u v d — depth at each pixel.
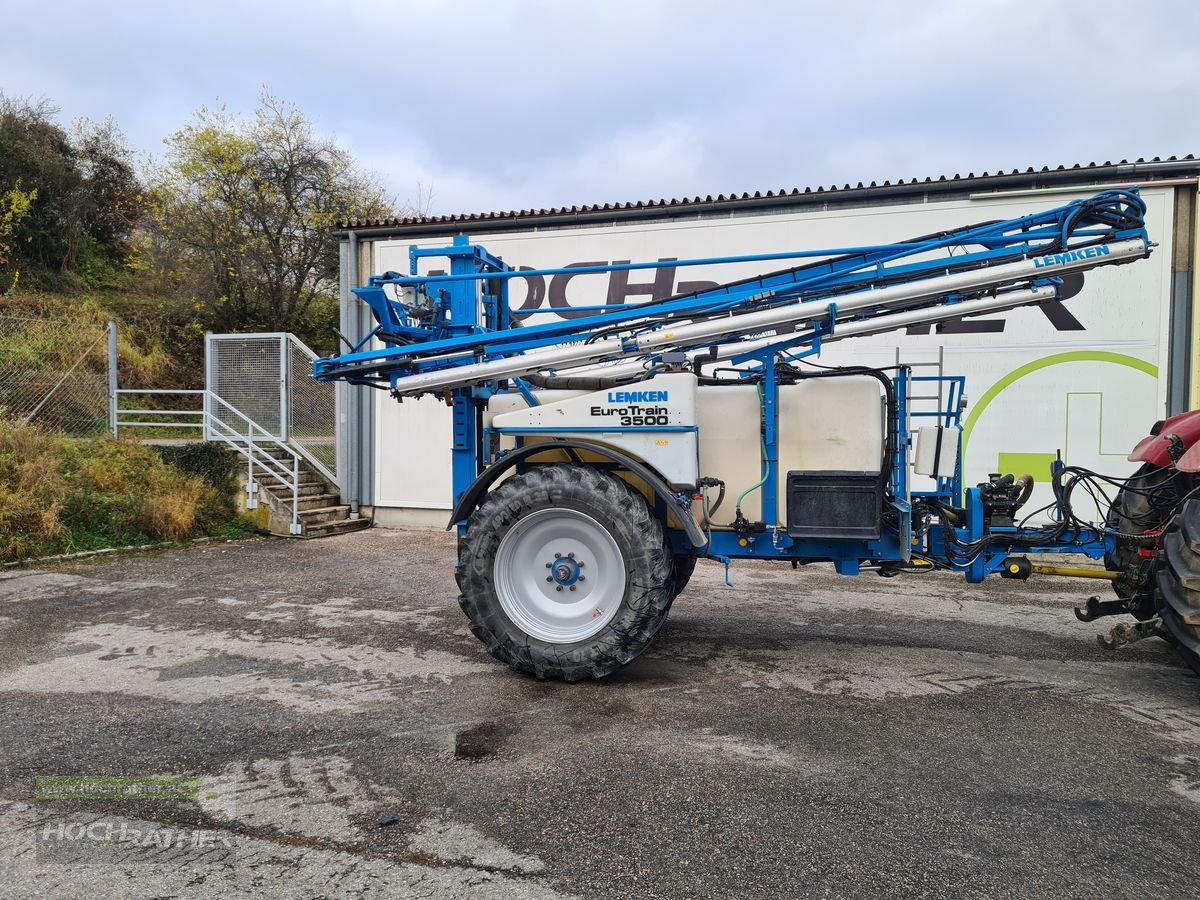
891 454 4.45
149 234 24.39
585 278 10.17
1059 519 4.84
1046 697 4.14
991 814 2.82
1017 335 8.93
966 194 8.98
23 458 8.52
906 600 6.66
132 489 8.96
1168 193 8.45
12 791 2.96
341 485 11.03
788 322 4.36
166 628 5.39
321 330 25.38
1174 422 4.98
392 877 2.39
